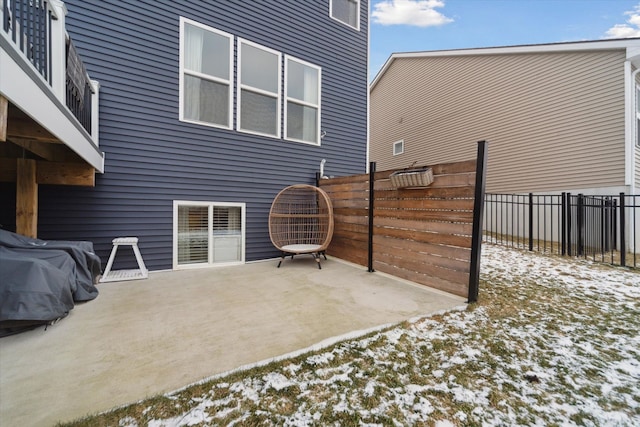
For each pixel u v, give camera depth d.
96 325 2.21
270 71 4.96
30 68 1.60
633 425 1.29
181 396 1.43
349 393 1.48
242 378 1.58
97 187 3.65
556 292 3.13
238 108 4.60
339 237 4.89
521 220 7.04
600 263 4.48
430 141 9.52
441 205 3.16
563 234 5.12
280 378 1.59
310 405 1.39
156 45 3.97
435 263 3.22
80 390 1.45
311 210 5.44
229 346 1.91
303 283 3.45
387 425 1.28
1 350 1.82
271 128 5.00
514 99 7.21
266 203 4.93
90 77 3.59
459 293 2.96
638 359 1.82
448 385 1.55
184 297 2.90
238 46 4.59
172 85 4.08
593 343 2.02
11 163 2.77
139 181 3.88
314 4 5.49
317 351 1.87
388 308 2.63
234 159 4.59
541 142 6.70
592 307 2.70
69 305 2.36
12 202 3.28
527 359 1.81
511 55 7.24
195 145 4.26
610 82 5.66
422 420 1.31
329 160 5.74
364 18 6.29
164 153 4.04
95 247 3.65
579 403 1.43
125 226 3.80
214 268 4.27
